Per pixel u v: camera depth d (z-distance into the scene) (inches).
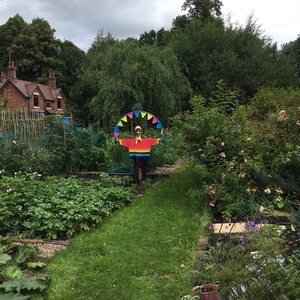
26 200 223.3
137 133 328.8
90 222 209.2
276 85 934.4
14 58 1668.3
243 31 1030.4
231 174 225.8
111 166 429.1
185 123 274.1
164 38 1348.4
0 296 117.3
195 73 956.0
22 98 1232.8
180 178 337.7
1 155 322.7
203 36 1016.2
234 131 252.4
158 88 664.4
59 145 392.8
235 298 94.9
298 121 228.1
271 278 89.8
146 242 178.9
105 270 148.2
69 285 136.2
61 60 1824.6
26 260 156.7
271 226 156.4
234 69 896.9
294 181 221.8
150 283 135.9
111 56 712.4
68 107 1242.0
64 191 250.7
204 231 189.2
